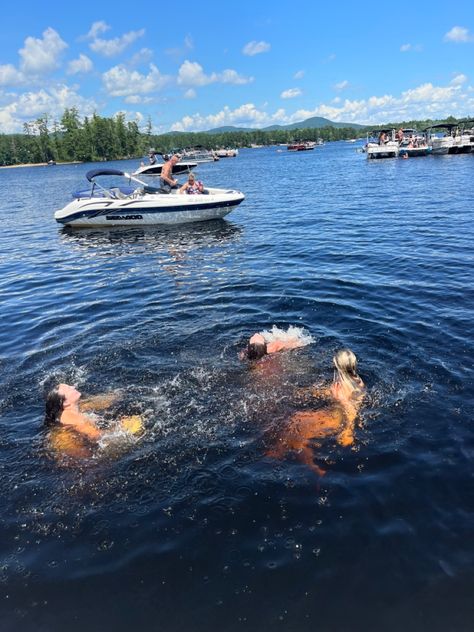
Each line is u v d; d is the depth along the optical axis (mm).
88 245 14031
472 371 5086
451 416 4363
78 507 3557
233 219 17078
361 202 19469
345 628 2584
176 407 4703
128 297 8484
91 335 6730
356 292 7902
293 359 5520
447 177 26172
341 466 3816
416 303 7191
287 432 4234
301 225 15031
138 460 3998
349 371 4699
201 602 2777
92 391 5121
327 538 3168
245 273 9602
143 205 15961
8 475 3918
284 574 2928
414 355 5504
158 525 3354
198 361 5656
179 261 11180
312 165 50094
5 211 24125
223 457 3980
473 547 3023
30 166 114188
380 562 2969
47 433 4438
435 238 11742
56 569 3053
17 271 11211
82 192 17625
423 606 2676
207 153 75062
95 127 110812
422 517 3287
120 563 3072
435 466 3756
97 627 2662
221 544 3172
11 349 6477
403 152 47250
